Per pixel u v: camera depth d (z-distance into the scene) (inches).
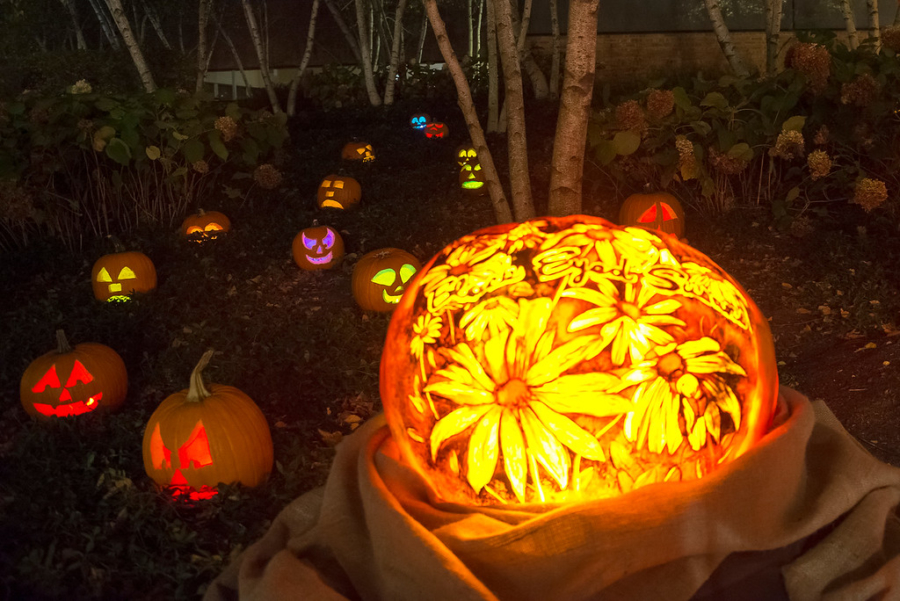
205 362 141.3
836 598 70.1
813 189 274.2
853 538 74.7
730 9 821.2
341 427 163.8
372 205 341.7
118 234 326.0
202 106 348.2
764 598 72.3
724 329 73.1
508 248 77.8
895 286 214.1
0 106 303.9
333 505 83.5
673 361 69.2
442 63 948.0
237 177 358.9
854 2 816.3
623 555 68.4
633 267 73.9
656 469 69.8
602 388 67.9
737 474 70.5
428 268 83.1
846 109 273.3
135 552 116.8
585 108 163.0
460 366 71.5
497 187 208.1
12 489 136.6
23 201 300.7
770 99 276.8
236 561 93.7
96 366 176.1
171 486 134.3
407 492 79.6
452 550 70.0
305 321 219.6
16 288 273.9
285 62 967.6
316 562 82.5
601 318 69.4
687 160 277.1
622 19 827.4
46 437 154.6
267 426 145.9
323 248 278.2
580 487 69.5
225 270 272.5
